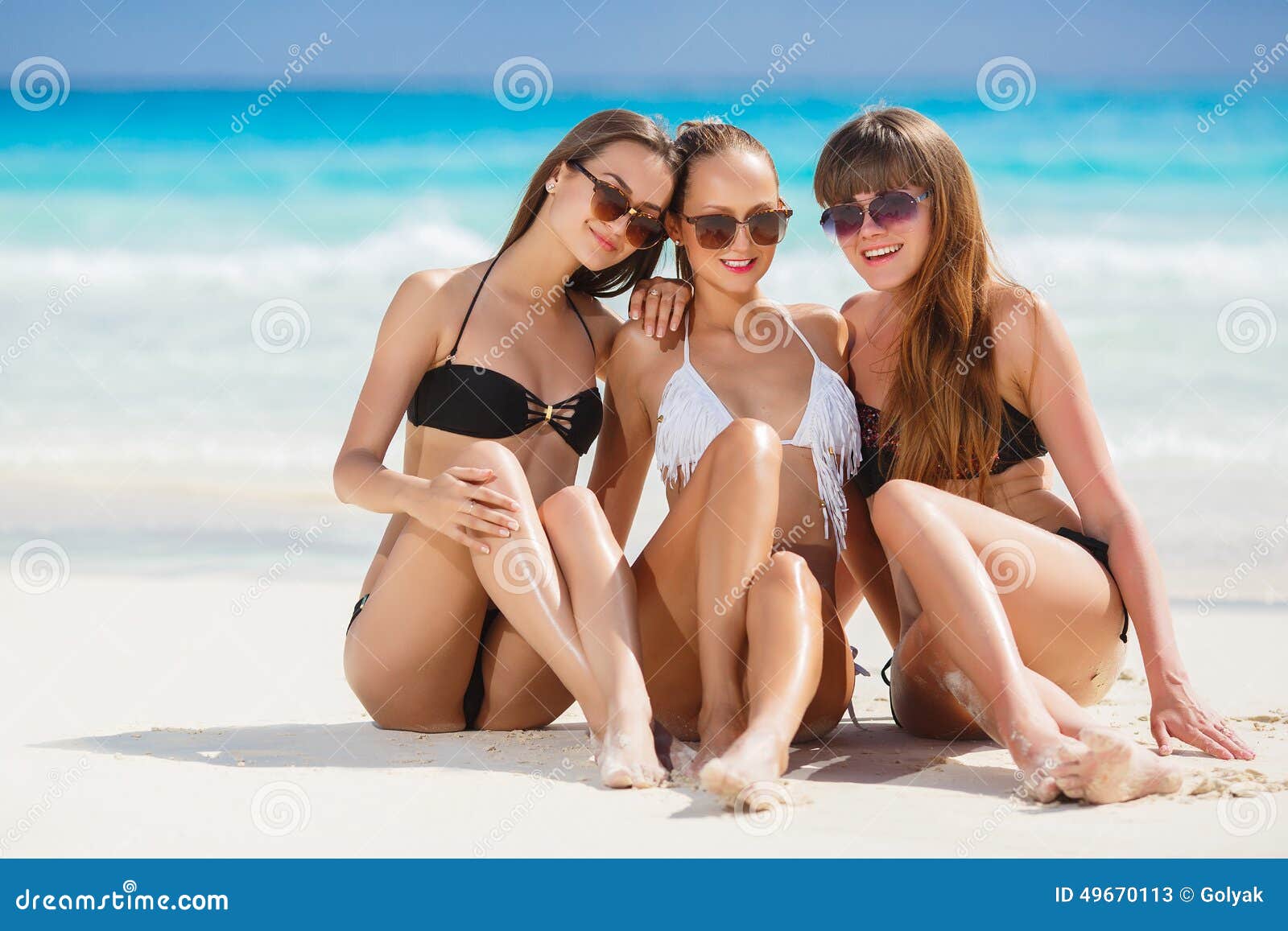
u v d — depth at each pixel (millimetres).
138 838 5371
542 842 5266
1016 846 5152
